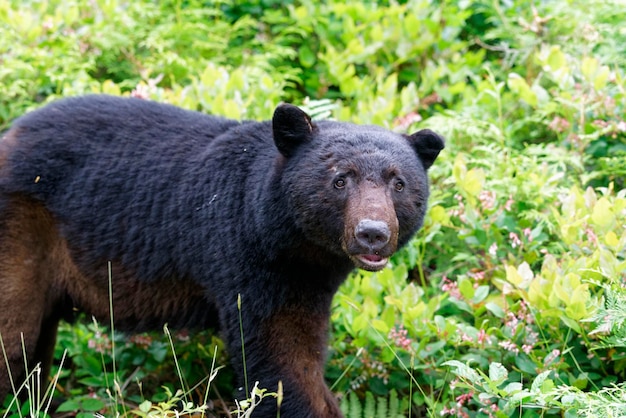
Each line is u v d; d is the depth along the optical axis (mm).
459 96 14859
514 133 13492
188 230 9383
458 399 9672
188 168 9500
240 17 16359
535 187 11562
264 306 9000
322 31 15648
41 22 14492
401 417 10219
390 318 10242
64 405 10281
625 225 10219
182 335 10828
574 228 10281
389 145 8812
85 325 11375
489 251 10836
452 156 12688
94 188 9625
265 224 8867
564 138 12805
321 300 9211
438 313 11023
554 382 9609
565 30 14352
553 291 9617
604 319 9133
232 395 11000
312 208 8602
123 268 9688
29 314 9602
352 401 10359
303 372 9117
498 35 15180
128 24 14492
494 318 10516
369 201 8266
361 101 13547
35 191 9523
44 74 13664
